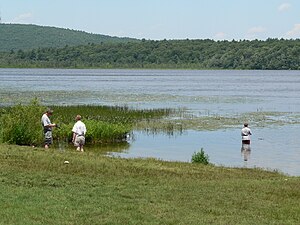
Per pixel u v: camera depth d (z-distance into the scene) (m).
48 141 29.03
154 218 14.04
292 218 14.66
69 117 42.91
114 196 16.22
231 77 188.12
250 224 13.91
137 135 40.34
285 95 91.31
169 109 57.03
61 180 18.00
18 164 20.27
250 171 23.67
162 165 23.16
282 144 36.25
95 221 13.58
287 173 25.30
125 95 85.81
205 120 49.84
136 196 16.38
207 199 16.39
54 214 13.96
